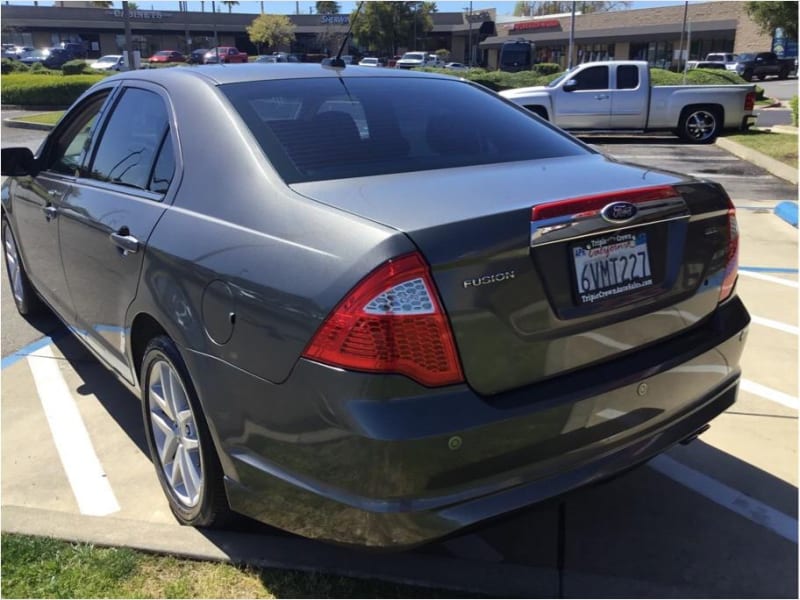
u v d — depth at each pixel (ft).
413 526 6.96
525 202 7.54
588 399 7.60
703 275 8.91
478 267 7.02
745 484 10.62
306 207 7.82
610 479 8.07
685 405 8.73
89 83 89.15
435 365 6.89
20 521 9.68
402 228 7.00
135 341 10.37
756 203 30.83
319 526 7.49
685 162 44.14
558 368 7.63
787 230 25.88
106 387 14.08
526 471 7.40
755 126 63.26
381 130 9.80
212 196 8.92
